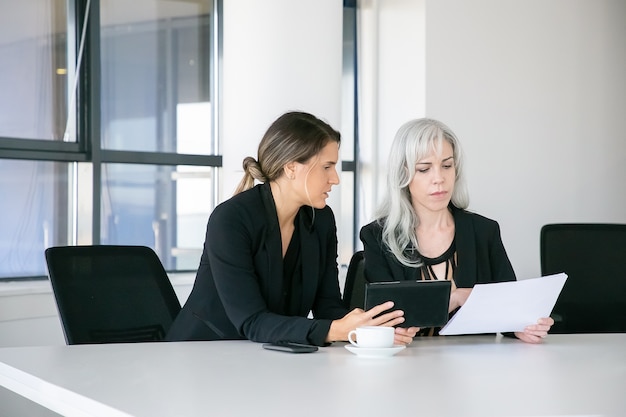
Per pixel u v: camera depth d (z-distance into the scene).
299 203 2.48
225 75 4.33
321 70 4.33
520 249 5.68
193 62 5.18
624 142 6.21
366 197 5.66
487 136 5.50
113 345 2.31
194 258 5.16
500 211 5.57
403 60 5.40
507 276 2.79
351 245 5.75
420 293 2.27
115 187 4.79
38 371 1.88
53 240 4.54
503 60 5.58
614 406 1.55
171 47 5.06
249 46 4.23
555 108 5.84
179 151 5.10
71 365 1.96
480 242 2.80
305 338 2.24
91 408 1.56
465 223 2.79
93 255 2.79
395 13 5.45
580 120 5.98
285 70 4.24
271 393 1.62
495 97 5.54
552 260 3.71
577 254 3.72
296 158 2.41
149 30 4.95
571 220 5.94
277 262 2.47
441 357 2.14
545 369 1.97
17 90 4.38
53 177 4.53
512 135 5.62
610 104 6.15
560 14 5.87
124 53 4.83
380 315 2.26
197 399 1.56
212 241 2.41
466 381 1.79
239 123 4.26
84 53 4.59
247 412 1.46
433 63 5.27
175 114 5.08
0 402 2.76
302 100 4.29
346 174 5.69
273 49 4.23
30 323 4.13
